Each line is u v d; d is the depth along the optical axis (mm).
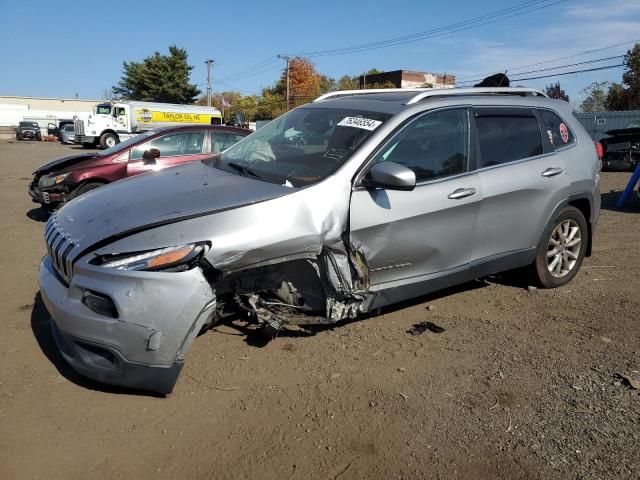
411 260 4000
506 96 4848
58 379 3412
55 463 2689
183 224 3146
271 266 3543
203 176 3969
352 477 2658
